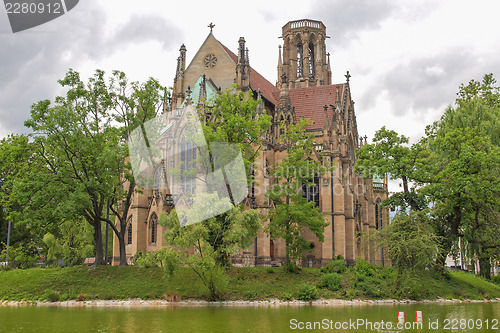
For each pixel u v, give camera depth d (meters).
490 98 89.31
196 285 57.03
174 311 45.62
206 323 37.19
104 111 66.75
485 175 64.69
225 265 59.62
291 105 88.62
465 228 74.25
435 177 67.12
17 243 95.44
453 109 77.00
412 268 58.91
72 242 89.12
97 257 64.56
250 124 64.44
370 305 53.81
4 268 69.00
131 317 40.81
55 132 61.56
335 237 79.75
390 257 59.16
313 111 94.38
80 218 75.75
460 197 67.56
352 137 96.00
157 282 58.53
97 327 34.94
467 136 68.00
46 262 85.44
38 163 63.59
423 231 59.25
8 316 41.88
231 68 88.94
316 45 126.94
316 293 56.47
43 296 55.38
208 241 55.16
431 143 73.38
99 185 61.53
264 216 67.81
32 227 65.00
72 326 35.47
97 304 52.38
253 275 61.78
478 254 74.00
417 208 70.50
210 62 90.62
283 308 49.25
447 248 69.81
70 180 62.31
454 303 58.00
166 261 52.25
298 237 66.81
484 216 70.50
